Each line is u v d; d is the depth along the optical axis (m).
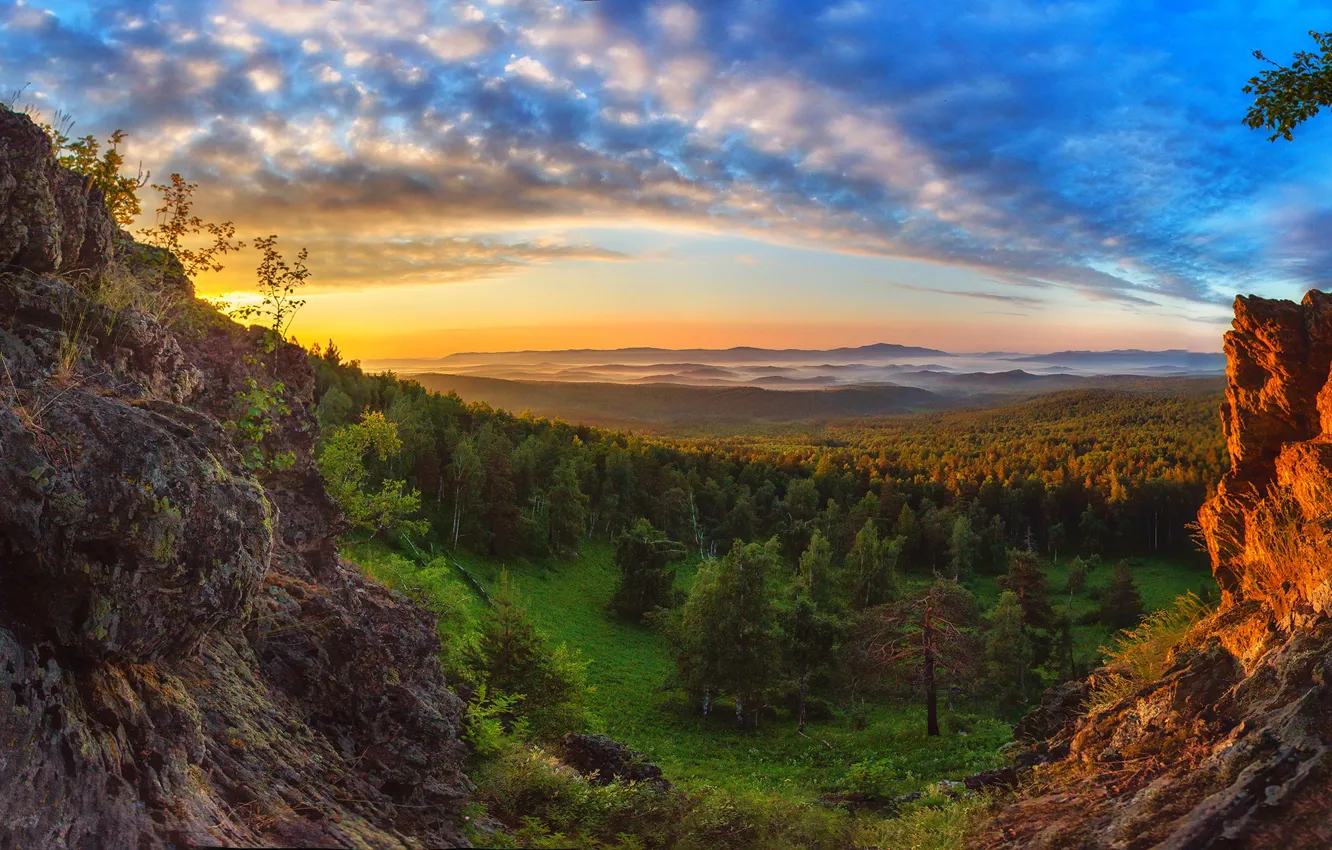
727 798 11.73
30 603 4.24
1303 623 7.16
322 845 5.11
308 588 8.25
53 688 4.14
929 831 9.31
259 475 9.27
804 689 51.78
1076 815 7.12
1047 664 71.31
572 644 66.12
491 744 10.89
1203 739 6.98
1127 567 91.88
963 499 151.50
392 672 8.06
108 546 4.46
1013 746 12.67
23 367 5.20
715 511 138.62
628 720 49.44
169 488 4.77
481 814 8.43
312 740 6.64
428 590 23.27
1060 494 153.38
